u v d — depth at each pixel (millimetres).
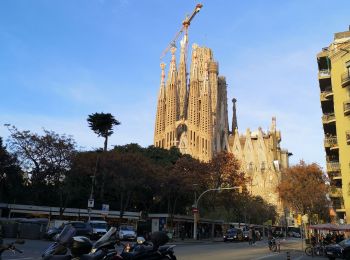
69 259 5816
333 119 49594
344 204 47406
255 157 181625
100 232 39500
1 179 52562
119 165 52781
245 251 34406
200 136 154375
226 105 193125
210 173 66750
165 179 58594
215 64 185125
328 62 51375
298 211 56562
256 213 106250
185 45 180125
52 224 45562
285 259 26438
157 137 160875
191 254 27062
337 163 51562
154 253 7207
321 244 34594
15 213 53625
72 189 51812
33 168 50406
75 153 50875
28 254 22141
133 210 69875
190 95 158500
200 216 69562
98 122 53375
